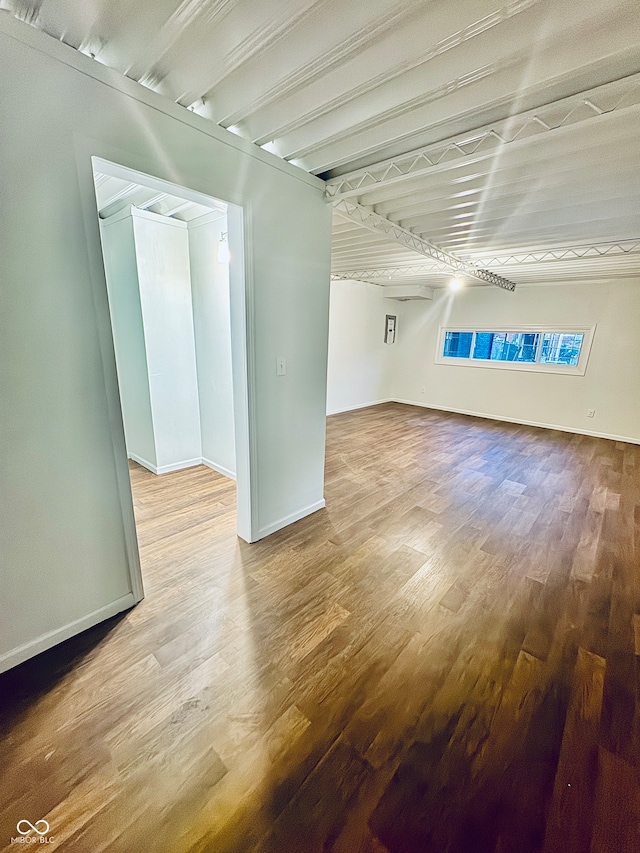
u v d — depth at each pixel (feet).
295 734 4.20
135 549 5.96
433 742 4.17
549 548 8.18
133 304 10.62
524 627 5.92
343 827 3.41
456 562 7.58
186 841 3.29
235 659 5.14
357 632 5.70
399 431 17.90
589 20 3.45
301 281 7.51
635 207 8.20
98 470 5.32
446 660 5.26
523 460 14.06
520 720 4.44
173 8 3.62
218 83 4.76
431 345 23.08
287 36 3.89
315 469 9.18
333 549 7.89
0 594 4.68
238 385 7.14
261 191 6.32
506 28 3.76
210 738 4.13
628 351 16.56
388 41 3.89
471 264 14.73
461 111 4.87
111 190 8.80
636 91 4.42
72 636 5.43
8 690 4.60
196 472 11.94
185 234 10.83
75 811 3.48
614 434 17.28
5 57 3.71
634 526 9.21
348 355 21.31
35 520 4.83
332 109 4.99
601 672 5.13
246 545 7.93
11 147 3.90
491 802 3.64
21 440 4.55
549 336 18.76
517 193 7.45
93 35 4.07
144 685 4.72
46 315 4.50
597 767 3.96
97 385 5.11
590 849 3.32
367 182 6.98
